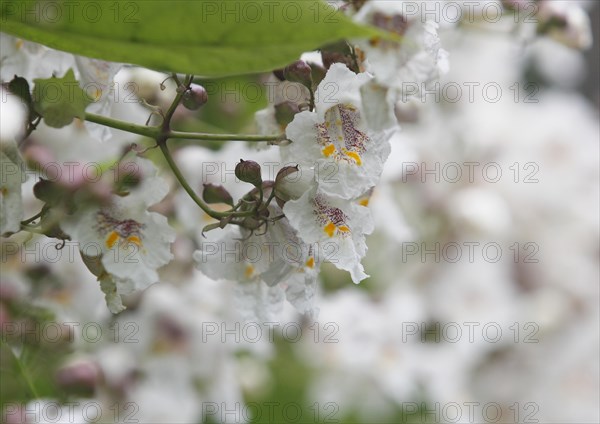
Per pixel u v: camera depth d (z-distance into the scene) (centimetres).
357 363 113
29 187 84
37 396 82
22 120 71
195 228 90
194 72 68
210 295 97
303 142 70
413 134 116
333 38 65
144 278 72
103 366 93
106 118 72
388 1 69
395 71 68
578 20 97
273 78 77
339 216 71
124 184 72
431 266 118
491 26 99
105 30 68
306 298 73
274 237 73
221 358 97
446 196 118
